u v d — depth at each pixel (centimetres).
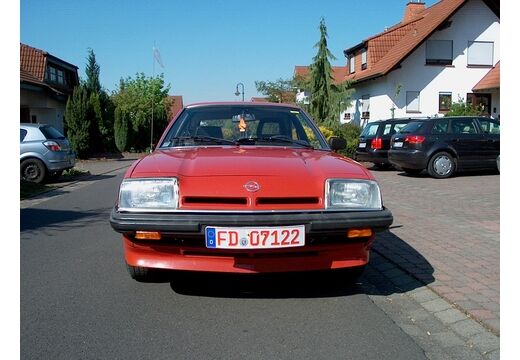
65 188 1304
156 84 3681
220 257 371
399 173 1530
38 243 630
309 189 371
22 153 1373
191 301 407
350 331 351
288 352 317
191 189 364
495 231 644
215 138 498
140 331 348
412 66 2744
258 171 379
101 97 2994
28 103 2817
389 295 428
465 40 2759
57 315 378
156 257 380
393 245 579
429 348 326
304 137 514
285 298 415
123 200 369
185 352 317
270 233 351
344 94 2756
